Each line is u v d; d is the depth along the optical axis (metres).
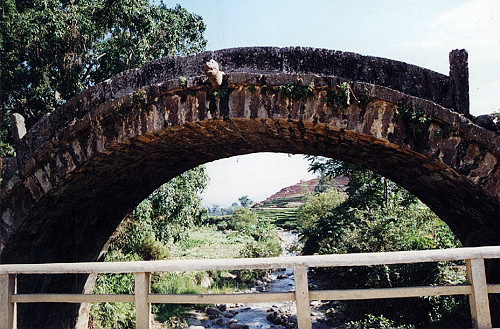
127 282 10.62
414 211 11.52
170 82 5.66
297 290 4.02
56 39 10.95
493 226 6.18
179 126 5.76
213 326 10.17
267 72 5.62
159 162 8.02
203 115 5.65
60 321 8.07
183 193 14.62
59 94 12.02
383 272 9.04
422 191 7.51
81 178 6.48
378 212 11.62
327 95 5.34
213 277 15.11
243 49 5.71
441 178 5.97
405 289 4.03
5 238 6.24
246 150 8.47
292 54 5.58
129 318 9.75
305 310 3.99
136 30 11.88
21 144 6.27
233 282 14.91
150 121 5.83
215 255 20.36
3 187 6.27
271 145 7.68
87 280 9.06
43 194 6.15
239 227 38.84
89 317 9.12
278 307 11.80
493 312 6.94
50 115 6.25
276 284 15.32
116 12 11.38
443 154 5.16
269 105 5.48
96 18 11.49
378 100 5.24
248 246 19.25
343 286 10.75
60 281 7.99
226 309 11.82
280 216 52.50
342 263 3.97
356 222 12.84
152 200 13.38
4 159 6.49
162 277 12.93
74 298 4.51
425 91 5.40
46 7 11.12
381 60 5.46
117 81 6.07
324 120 5.36
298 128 5.88
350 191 14.62
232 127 6.12
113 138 5.95
